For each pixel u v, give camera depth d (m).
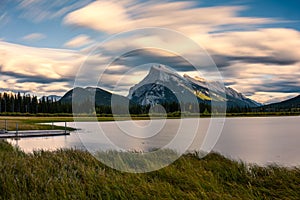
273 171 8.38
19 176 6.88
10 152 11.41
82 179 7.36
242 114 103.38
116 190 6.33
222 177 8.16
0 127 32.75
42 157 9.55
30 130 32.31
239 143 23.92
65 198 5.77
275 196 6.65
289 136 31.34
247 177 7.98
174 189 6.55
